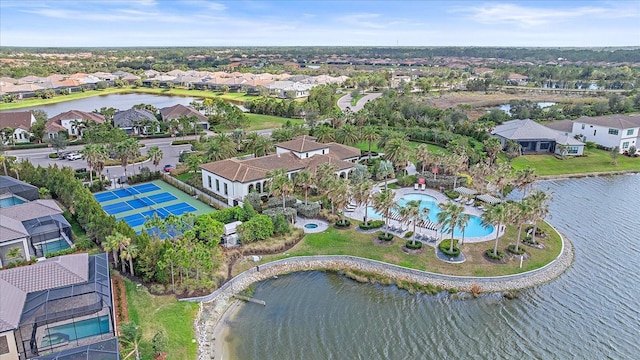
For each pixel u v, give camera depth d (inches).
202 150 4293.8
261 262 2299.5
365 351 1718.8
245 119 5615.2
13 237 2128.4
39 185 3164.4
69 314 1585.9
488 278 2161.7
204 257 1983.3
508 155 4195.4
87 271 1833.2
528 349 1743.4
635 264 2379.4
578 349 1745.8
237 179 2979.8
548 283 2188.7
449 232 2522.1
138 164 3976.4
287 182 2677.2
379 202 2453.2
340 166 3422.7
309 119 5482.3
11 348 1486.2
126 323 1612.9
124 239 1985.7
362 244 2481.5
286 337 1791.3
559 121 5354.3
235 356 1673.2
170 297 1943.9
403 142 3614.7
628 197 3408.0
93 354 1414.9
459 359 1684.3
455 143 4055.1
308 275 2255.2
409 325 1879.9
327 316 1931.6
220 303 1980.8
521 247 2443.4
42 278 1731.1
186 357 1601.9
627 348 1753.2
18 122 4825.3
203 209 2945.4
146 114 5423.2
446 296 2080.5
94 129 4776.1
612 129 4562.0
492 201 3016.7
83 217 2477.9
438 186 3395.7
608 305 2023.9
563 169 4067.4
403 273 2229.3
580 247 2571.4
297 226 2701.8
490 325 1886.1
